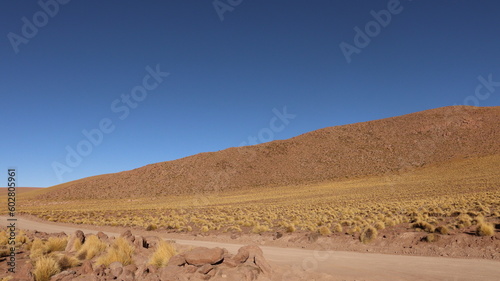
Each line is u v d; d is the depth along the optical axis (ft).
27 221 131.13
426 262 32.58
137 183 374.84
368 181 265.54
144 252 39.17
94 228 99.09
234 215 117.19
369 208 100.63
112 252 32.37
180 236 73.10
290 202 171.22
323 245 50.49
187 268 26.66
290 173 348.79
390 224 60.08
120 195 343.87
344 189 227.61
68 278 24.86
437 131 364.58
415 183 207.31
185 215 131.75
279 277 26.73
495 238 38.47
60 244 40.73
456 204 91.35
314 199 176.86
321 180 313.94
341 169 332.39
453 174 223.92
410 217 71.56
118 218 131.13
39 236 57.82
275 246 53.52
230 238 65.21
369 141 386.93
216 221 98.68
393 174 280.31
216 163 397.19
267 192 278.26
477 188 145.48
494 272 26.61
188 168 393.50
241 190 317.83
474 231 44.16
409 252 40.50
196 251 28.96
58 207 256.32
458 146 317.22
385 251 42.57
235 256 29.53
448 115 400.67
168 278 25.38
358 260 35.73
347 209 101.91
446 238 42.19
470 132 344.08
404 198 136.87
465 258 34.14
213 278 25.32
